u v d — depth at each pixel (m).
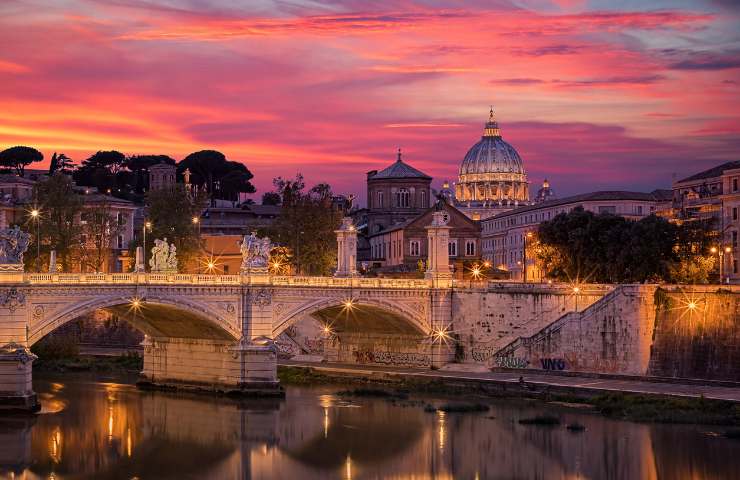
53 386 171.50
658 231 191.62
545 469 120.19
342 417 147.12
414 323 184.62
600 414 146.25
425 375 173.12
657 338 162.00
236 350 162.00
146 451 128.88
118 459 125.06
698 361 158.12
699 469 118.50
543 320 176.75
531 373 172.62
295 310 168.50
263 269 164.88
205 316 159.00
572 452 126.25
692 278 192.88
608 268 196.00
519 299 179.75
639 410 144.25
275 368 163.62
